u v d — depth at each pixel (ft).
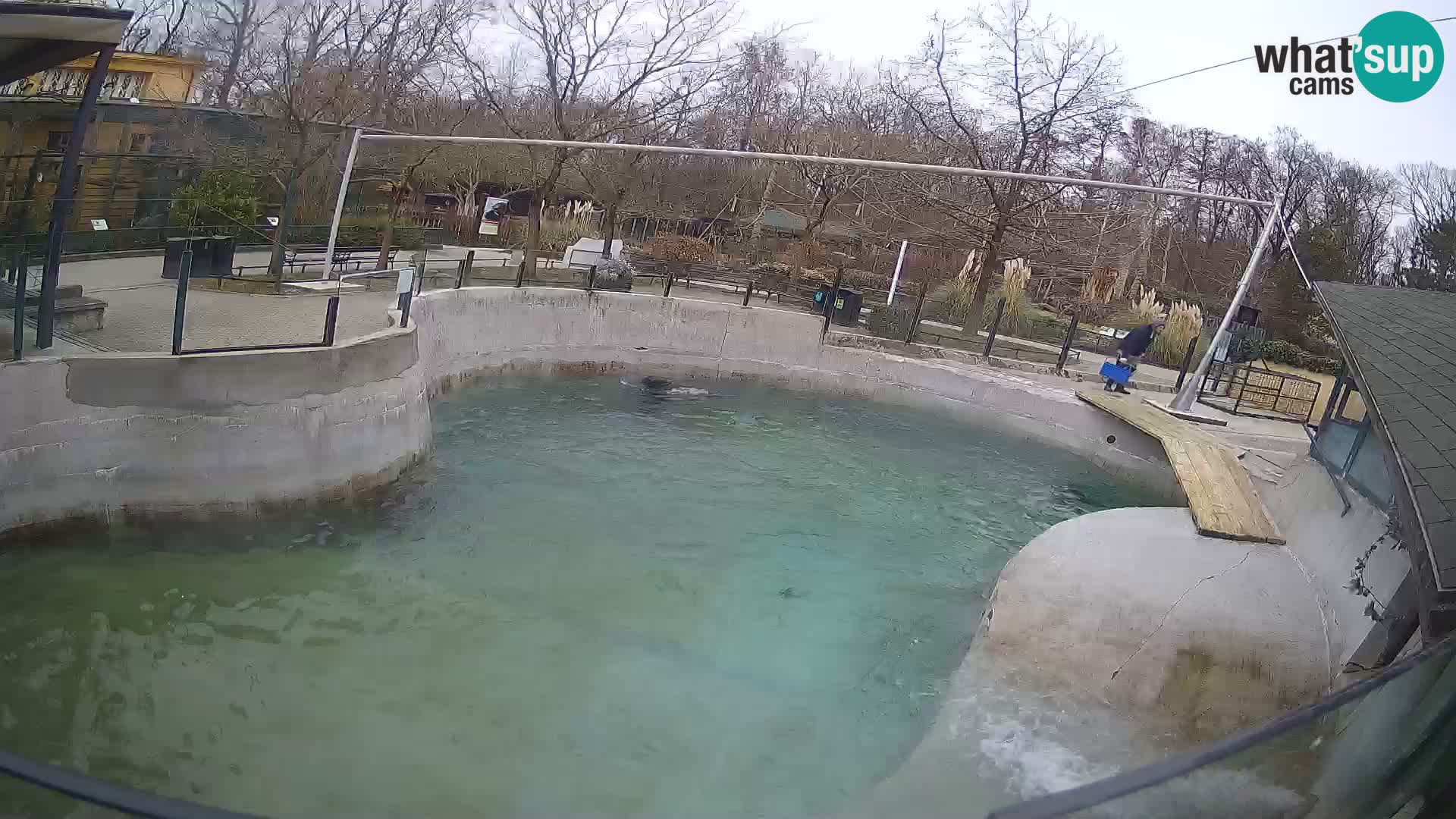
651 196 143.84
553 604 40.34
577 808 27.84
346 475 44.93
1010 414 80.84
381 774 28.30
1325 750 14.75
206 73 91.50
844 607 43.75
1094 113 111.14
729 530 51.90
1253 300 134.31
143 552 37.35
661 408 75.00
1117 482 71.26
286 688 31.73
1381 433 30.42
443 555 43.39
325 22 96.68
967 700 30.40
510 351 74.95
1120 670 31.94
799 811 28.37
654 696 34.24
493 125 119.55
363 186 109.91
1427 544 25.05
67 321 41.73
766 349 87.35
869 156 128.16
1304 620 35.65
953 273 136.67
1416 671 16.25
